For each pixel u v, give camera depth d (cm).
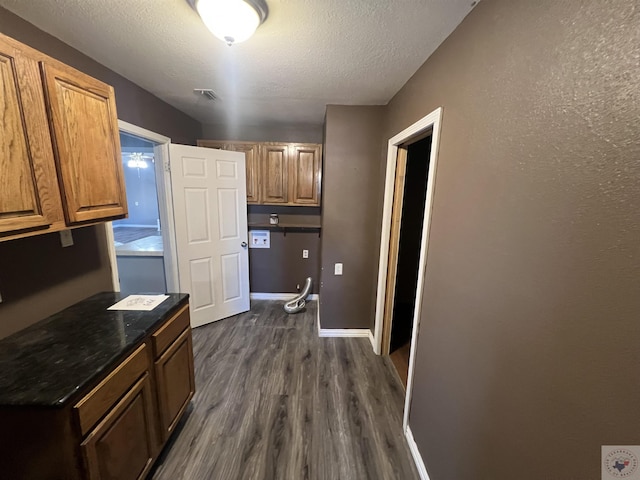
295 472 149
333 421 183
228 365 238
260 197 333
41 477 96
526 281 80
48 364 106
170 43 147
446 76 132
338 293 283
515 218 84
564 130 67
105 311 151
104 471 105
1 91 91
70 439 93
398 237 241
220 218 304
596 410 60
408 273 386
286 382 219
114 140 146
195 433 171
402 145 220
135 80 201
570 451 66
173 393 156
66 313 148
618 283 55
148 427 134
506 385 88
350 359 252
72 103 119
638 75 51
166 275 286
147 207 662
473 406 107
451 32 127
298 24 128
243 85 207
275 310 351
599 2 59
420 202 367
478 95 105
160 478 144
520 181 82
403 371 236
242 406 193
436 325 139
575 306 64
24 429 92
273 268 384
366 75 181
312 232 376
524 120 81
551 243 71
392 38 136
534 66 77
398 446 167
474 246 107
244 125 352
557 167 69
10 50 93
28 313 134
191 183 276
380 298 251
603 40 58
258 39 142
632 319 52
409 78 183
